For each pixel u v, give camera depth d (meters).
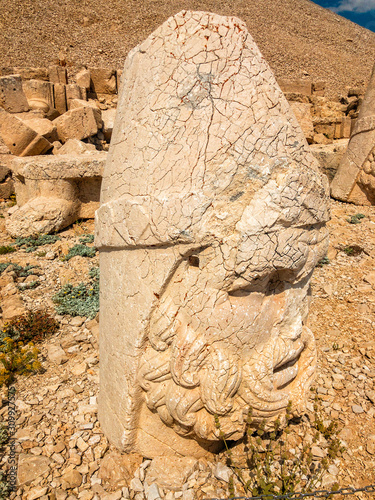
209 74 1.99
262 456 2.54
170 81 2.05
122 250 2.32
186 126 2.00
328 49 29.31
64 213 7.00
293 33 30.33
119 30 24.41
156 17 26.30
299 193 2.01
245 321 2.12
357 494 2.39
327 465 2.22
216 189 1.96
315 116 14.24
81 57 20.39
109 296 2.50
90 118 10.35
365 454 2.67
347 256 5.82
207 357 2.13
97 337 3.93
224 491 2.33
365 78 25.50
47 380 3.40
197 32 2.02
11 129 8.75
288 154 2.02
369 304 4.51
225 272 2.00
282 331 2.34
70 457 2.58
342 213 7.53
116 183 2.32
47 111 11.47
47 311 4.51
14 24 22.31
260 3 33.47
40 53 20.11
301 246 2.10
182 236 1.97
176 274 2.11
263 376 2.20
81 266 5.56
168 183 2.03
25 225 6.73
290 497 2.02
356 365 3.56
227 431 2.23
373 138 7.50
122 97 2.40
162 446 2.49
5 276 5.12
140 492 2.34
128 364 2.29
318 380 3.39
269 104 2.02
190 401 2.15
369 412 3.01
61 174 7.01
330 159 8.79
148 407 2.35
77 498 2.33
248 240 1.94
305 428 2.85
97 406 3.01
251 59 2.04
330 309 4.50
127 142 2.25
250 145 1.96
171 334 2.14
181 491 2.32
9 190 9.10
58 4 24.88
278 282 2.28
